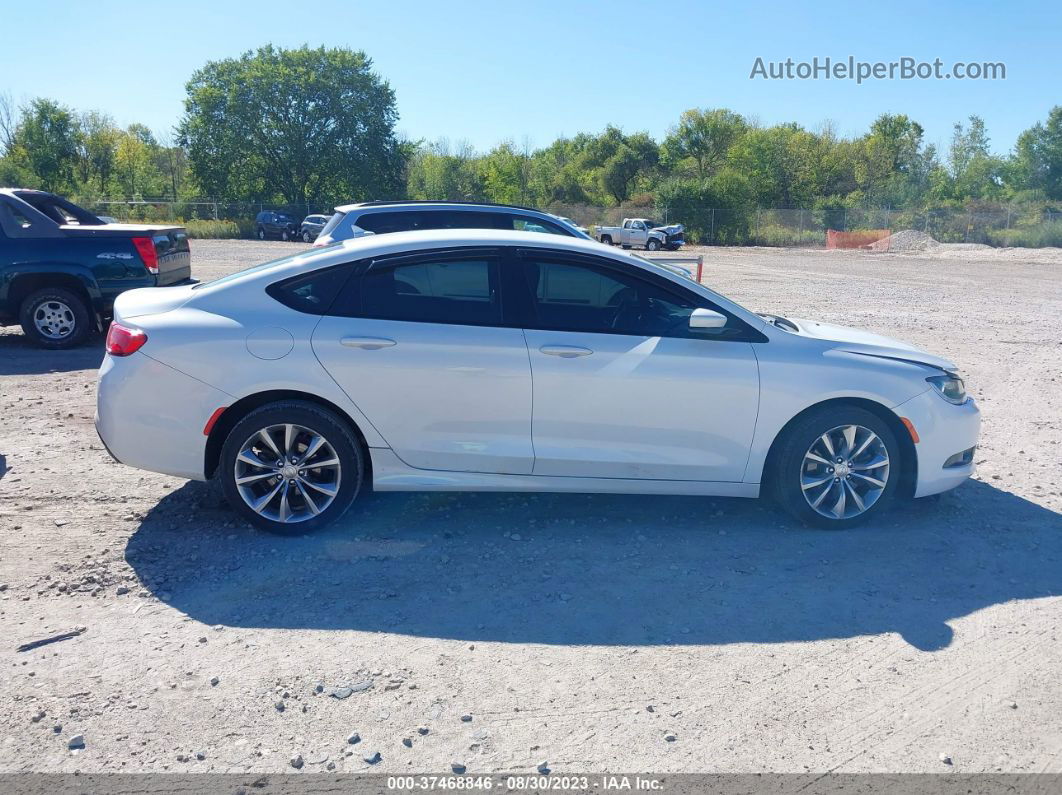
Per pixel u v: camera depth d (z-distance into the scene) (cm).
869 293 1977
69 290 982
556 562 440
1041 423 761
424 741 296
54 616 376
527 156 7694
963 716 315
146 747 289
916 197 6538
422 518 493
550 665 345
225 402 445
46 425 673
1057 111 6694
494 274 464
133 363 446
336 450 455
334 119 5503
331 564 432
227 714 308
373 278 461
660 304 475
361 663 344
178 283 1066
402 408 453
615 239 4328
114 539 456
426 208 952
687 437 469
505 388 455
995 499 549
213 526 475
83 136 6112
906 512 520
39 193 1073
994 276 2762
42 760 281
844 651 360
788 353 475
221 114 5403
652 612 390
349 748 291
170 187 6656
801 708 319
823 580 426
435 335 453
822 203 5784
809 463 482
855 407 477
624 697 324
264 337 446
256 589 405
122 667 337
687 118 6650
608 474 470
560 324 464
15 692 318
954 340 1234
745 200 5150
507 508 512
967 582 427
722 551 458
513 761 286
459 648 357
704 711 316
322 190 5634
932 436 485
